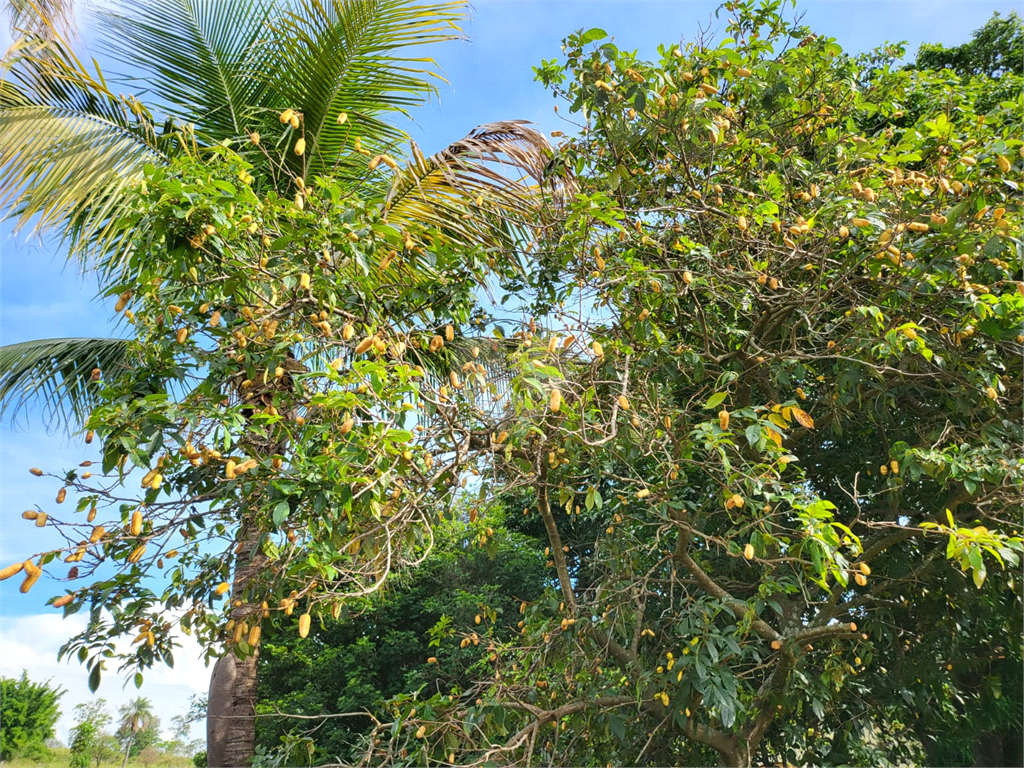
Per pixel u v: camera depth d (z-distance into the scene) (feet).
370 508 7.59
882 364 11.87
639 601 13.19
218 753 14.06
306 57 15.66
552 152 13.28
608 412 10.75
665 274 11.57
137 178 14.39
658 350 11.26
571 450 10.51
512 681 12.56
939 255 10.30
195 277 7.75
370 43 15.60
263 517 7.56
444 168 13.70
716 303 12.94
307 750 11.03
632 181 12.89
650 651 13.91
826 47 13.70
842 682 11.34
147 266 8.30
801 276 12.22
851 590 14.06
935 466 10.42
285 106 15.99
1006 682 13.42
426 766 10.26
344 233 8.03
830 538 7.86
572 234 10.89
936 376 10.87
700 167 13.19
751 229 11.52
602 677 12.26
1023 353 10.42
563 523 25.03
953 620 13.33
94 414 6.81
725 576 14.88
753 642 12.19
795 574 11.30
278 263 8.09
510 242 13.33
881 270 10.72
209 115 16.11
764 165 13.02
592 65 11.01
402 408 7.41
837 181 11.96
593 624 12.66
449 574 31.37
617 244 11.88
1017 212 10.23
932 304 11.01
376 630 31.07
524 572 31.12
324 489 6.79
